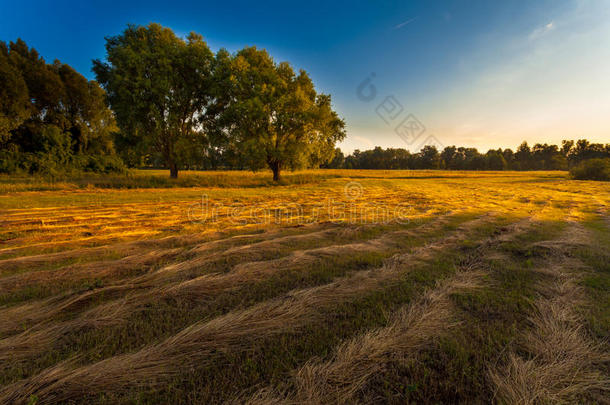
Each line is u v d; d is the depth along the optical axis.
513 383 2.08
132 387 2.08
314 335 2.72
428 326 2.81
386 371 2.24
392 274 4.27
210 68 23.92
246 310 3.20
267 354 2.44
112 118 38.66
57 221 7.90
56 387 2.02
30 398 1.90
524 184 31.72
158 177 23.45
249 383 2.13
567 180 40.84
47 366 2.31
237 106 22.64
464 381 2.12
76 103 38.25
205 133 25.86
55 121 34.38
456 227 7.92
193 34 24.83
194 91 24.09
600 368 2.29
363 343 2.53
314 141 27.58
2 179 19.81
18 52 34.31
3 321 2.89
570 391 2.02
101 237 6.50
